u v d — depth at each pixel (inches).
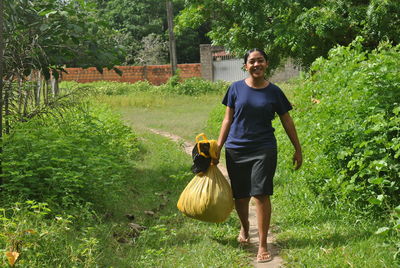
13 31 249.9
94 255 165.2
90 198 235.5
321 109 265.7
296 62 527.2
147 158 382.6
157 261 168.7
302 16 437.7
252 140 179.8
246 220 191.8
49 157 233.9
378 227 188.5
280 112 184.4
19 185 215.5
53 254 155.3
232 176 185.5
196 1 540.1
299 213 221.8
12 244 150.3
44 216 196.4
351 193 209.8
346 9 434.0
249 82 184.2
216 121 553.9
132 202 249.6
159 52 1636.3
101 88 1117.7
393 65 219.8
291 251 176.1
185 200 185.3
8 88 254.7
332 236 186.7
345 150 217.2
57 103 302.5
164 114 754.2
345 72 266.5
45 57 250.2
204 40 1867.6
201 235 201.0
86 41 277.0
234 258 176.1
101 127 356.8
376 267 155.2
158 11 1779.0
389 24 418.0
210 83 1151.0
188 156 395.5
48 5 263.4
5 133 262.1
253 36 501.7
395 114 205.3
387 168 194.4
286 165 287.9
